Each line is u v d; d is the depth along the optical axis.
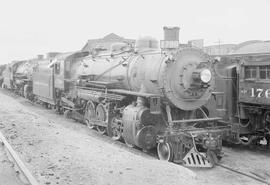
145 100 10.20
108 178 6.53
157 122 10.05
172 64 9.53
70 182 6.34
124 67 11.73
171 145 8.91
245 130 11.42
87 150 8.77
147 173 6.80
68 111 17.22
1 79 43.25
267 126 10.99
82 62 15.84
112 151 8.77
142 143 9.78
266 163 9.53
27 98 27.16
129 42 13.99
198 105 10.02
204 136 9.12
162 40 10.55
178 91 9.59
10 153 8.16
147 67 10.38
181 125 9.60
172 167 7.26
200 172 8.41
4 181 6.34
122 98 11.00
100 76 13.29
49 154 8.30
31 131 11.11
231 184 7.50
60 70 17.42
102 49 15.44
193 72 9.60
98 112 12.90
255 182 7.68
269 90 9.93
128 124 10.17
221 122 11.20
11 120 13.39
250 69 10.70
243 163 9.49
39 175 6.71
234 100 11.56
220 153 9.45
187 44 10.84
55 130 11.57
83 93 14.09
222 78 11.53
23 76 28.66
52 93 18.77
